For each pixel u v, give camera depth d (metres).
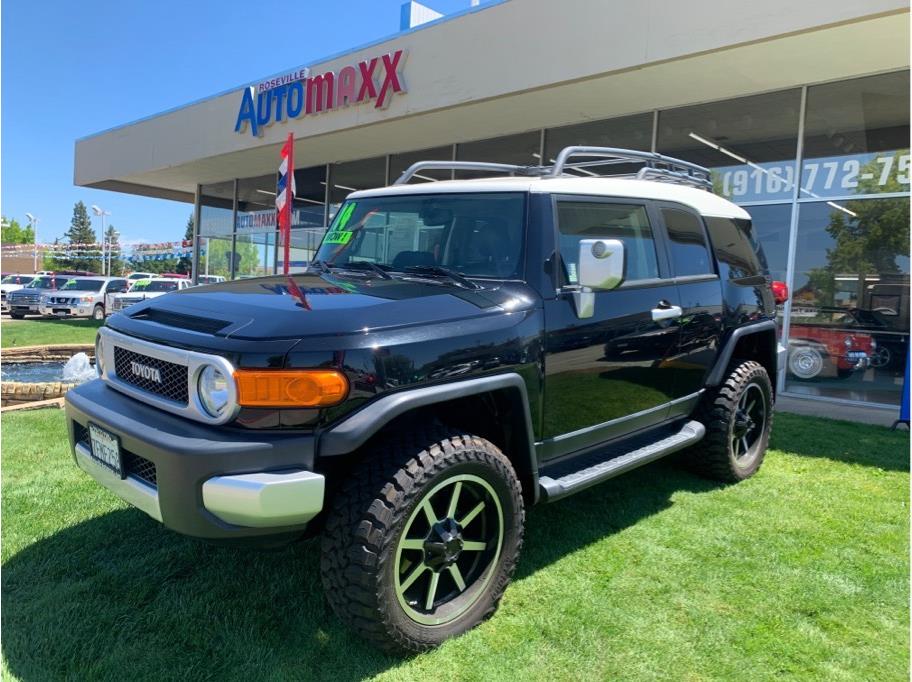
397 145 12.00
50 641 2.47
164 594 2.82
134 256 35.25
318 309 2.45
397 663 2.38
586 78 7.79
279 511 2.15
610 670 2.37
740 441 4.56
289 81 11.44
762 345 4.74
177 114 14.19
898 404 7.39
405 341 2.41
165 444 2.23
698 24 6.82
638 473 4.59
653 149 9.28
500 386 2.65
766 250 8.40
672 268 3.80
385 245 3.50
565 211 3.18
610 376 3.29
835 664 2.44
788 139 8.16
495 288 2.92
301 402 2.20
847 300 7.79
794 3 6.23
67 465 4.50
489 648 2.48
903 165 7.35
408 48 9.60
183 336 2.45
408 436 2.47
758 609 2.80
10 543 3.28
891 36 6.35
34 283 24.11
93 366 9.36
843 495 4.20
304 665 2.36
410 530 2.47
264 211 15.91
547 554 3.29
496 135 11.03
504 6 8.45
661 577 3.06
